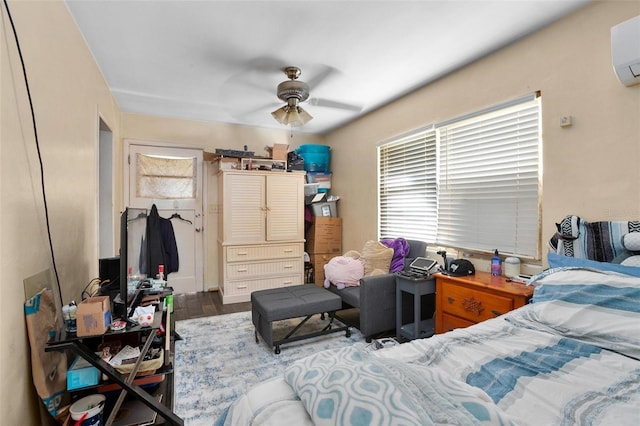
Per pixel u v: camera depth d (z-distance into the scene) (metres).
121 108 3.69
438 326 2.43
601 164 1.80
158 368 1.49
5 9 1.08
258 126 4.58
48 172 1.46
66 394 1.34
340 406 0.70
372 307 2.64
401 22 2.02
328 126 4.53
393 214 3.57
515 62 2.24
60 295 1.55
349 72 2.73
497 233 2.46
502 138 2.40
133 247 1.85
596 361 1.11
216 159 4.18
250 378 2.07
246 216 3.96
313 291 2.86
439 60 2.53
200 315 3.37
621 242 1.61
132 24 2.01
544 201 2.09
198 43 2.26
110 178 3.18
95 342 1.52
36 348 1.18
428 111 3.00
